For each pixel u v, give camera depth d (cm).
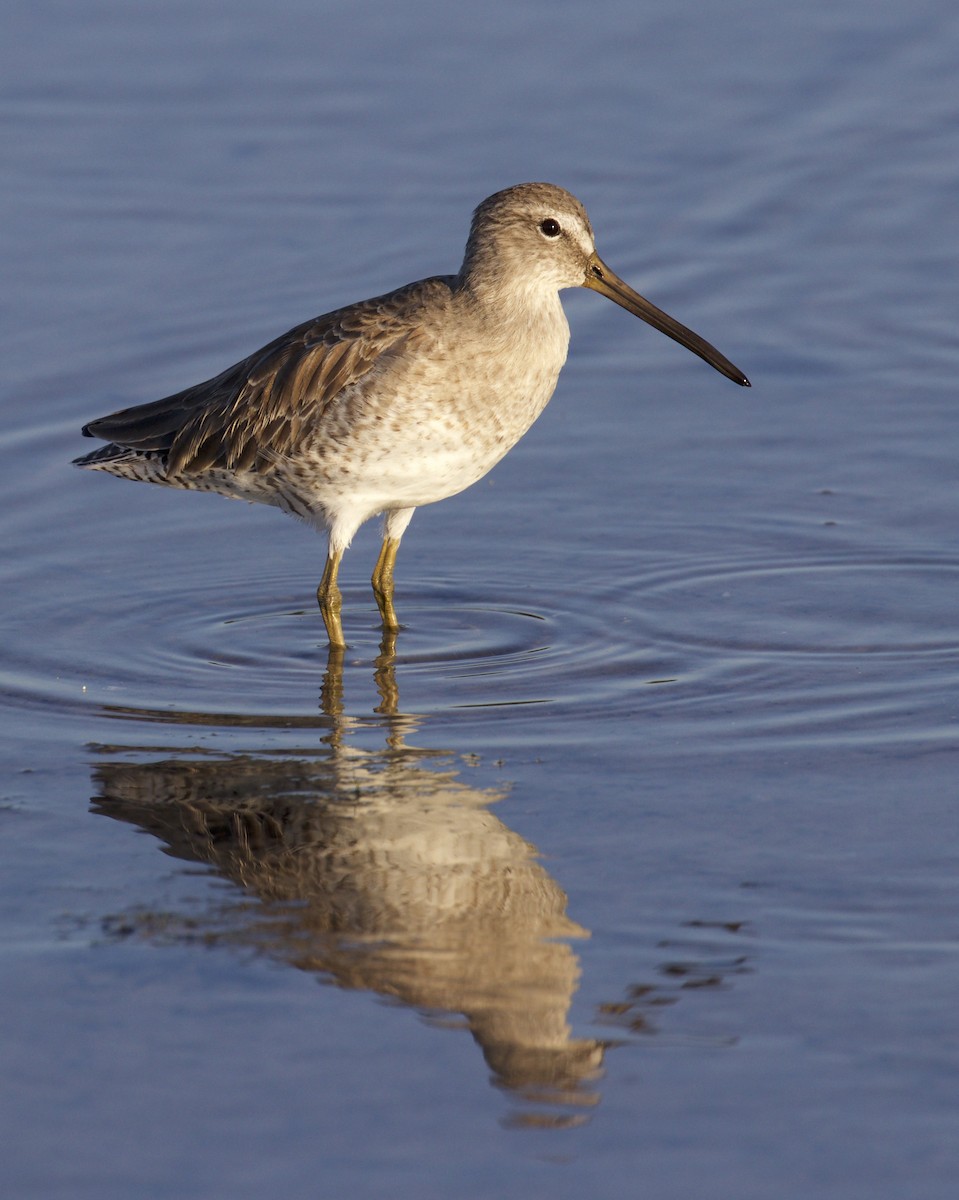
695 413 1795
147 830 1058
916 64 2495
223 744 1179
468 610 1432
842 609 1389
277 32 2577
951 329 1922
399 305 1399
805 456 1692
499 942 921
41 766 1145
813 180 2228
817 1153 750
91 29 2577
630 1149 756
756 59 2512
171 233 2091
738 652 1317
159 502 1650
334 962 905
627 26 2605
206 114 2358
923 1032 832
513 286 1387
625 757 1145
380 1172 743
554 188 1409
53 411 1766
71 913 959
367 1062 820
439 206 2142
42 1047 831
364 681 1294
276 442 1413
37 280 1988
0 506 1614
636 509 1606
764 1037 832
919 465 1659
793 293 2006
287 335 1448
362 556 1579
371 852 1021
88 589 1465
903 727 1180
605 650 1333
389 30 2584
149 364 1839
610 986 878
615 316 2002
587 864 1001
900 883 971
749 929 927
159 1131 771
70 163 2236
